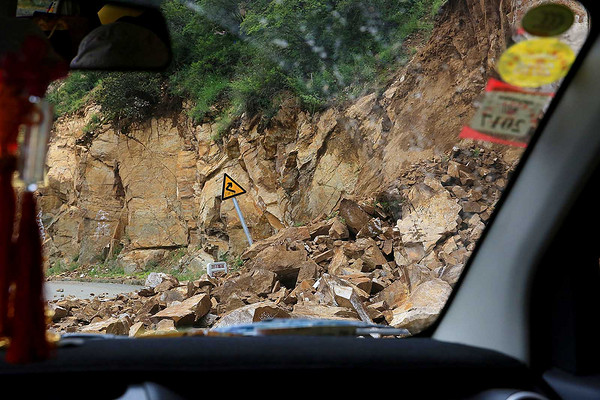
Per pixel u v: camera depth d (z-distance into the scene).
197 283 10.46
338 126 16.20
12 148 1.15
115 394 1.26
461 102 12.83
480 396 1.44
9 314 1.15
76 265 24.75
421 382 1.42
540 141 1.61
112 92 22.30
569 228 1.60
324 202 16.00
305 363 1.35
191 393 1.29
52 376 1.23
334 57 17.02
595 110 1.52
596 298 1.58
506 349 1.67
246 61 18.14
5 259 1.14
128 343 1.46
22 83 1.15
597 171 1.56
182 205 22.38
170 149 22.27
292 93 17.88
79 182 24.89
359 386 1.38
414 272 8.28
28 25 1.19
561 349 1.59
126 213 24.02
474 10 12.91
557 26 1.48
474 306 1.76
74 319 9.80
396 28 16.08
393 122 14.39
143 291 11.41
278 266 10.17
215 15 15.94
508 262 1.69
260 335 1.62
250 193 19.12
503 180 10.35
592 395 1.47
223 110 20.30
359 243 10.35
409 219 10.63
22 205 1.16
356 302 7.36
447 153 12.12
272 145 18.50
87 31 1.37
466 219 10.24
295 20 16.97
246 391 1.32
